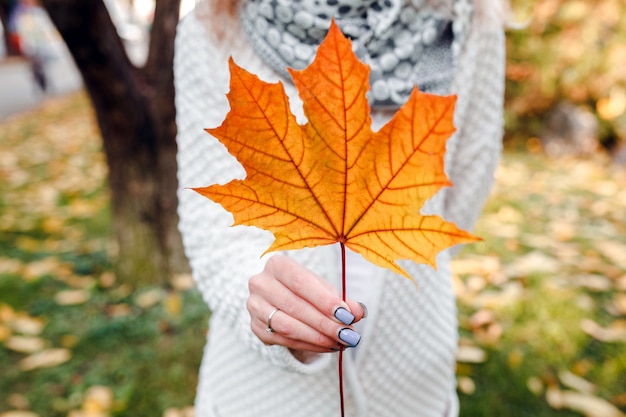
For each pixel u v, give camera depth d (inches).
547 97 151.6
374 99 26.4
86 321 71.4
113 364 63.5
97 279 81.4
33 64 330.3
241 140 15.1
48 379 61.6
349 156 15.3
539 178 130.0
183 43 27.8
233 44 27.0
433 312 29.3
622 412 57.5
